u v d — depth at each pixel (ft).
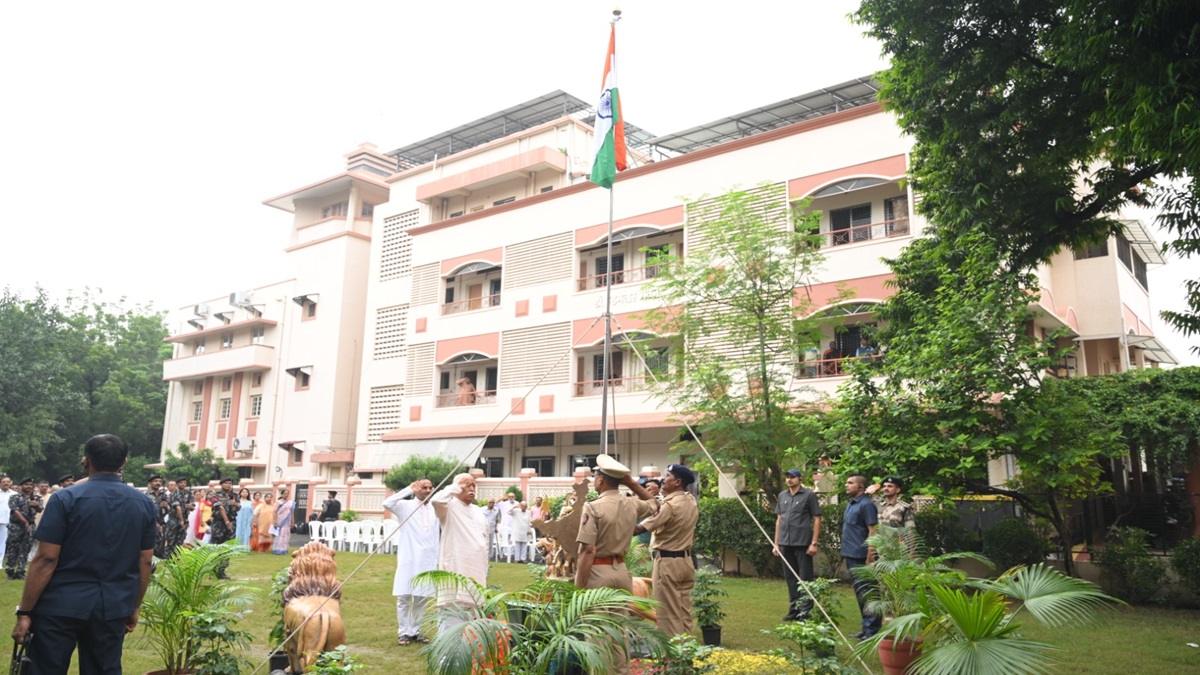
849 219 77.41
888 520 29.84
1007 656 15.84
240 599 22.74
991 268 38.40
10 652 26.76
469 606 18.81
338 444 120.06
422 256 109.50
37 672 15.60
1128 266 78.64
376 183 128.47
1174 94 28.94
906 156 71.15
